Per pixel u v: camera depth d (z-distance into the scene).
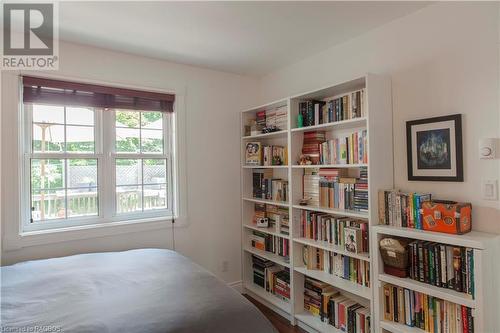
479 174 1.77
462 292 1.62
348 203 2.32
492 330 1.58
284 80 3.17
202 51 2.71
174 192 3.00
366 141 2.13
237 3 1.91
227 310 1.42
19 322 1.27
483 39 1.75
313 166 2.46
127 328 1.23
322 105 2.55
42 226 2.41
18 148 2.26
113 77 2.66
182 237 3.00
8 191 2.21
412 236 1.78
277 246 3.03
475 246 1.54
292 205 2.65
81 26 2.20
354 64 2.46
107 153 2.69
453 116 1.86
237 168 3.37
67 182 2.54
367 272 2.18
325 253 2.51
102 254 2.25
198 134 3.12
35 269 1.90
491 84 1.72
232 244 3.31
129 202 2.81
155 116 2.97
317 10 2.02
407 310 1.87
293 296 2.63
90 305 1.42
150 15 2.05
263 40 2.49
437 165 1.93
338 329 2.35
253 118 3.39
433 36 1.97
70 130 2.55
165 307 1.40
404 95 2.12
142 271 1.87
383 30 2.25
